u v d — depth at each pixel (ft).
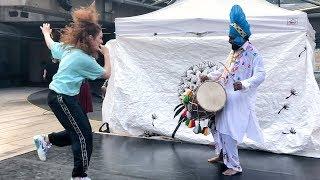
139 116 21.02
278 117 18.40
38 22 57.06
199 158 16.94
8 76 66.28
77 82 12.34
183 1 22.80
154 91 21.02
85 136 12.36
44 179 14.07
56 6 48.91
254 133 14.55
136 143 19.62
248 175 14.64
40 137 14.33
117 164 15.98
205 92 14.30
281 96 18.45
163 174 14.74
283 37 18.49
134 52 21.47
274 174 14.75
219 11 20.66
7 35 59.06
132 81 21.38
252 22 18.84
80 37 12.33
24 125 25.90
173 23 20.17
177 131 20.02
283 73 18.48
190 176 14.52
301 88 18.20
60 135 14.29
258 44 18.90
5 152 18.12
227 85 14.56
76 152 12.35
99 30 12.54
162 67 20.84
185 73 20.16
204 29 19.66
